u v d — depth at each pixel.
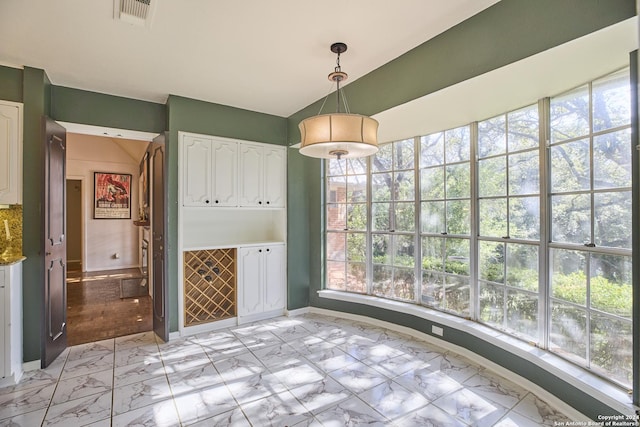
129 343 3.10
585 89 2.02
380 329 3.41
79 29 2.11
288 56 2.50
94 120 3.14
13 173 2.55
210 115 3.48
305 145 1.78
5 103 2.54
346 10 1.94
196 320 3.44
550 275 2.21
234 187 3.60
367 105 2.81
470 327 2.67
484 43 1.96
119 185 6.93
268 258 3.83
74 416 1.97
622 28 1.48
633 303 1.65
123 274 6.26
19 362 2.46
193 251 3.44
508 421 1.90
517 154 2.46
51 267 2.69
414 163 3.30
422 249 3.24
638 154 1.61
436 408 2.03
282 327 3.49
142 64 2.61
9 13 1.92
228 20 2.03
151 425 1.89
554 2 1.66
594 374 1.91
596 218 1.92
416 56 2.38
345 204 3.87
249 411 2.01
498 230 2.60
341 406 2.06
